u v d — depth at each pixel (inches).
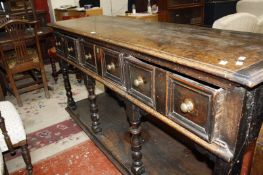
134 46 40.0
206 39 41.0
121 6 197.3
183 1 162.1
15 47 98.0
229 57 30.7
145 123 75.2
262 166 34.6
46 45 154.9
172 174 54.2
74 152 70.5
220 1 169.8
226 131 29.2
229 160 29.0
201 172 54.3
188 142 64.5
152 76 38.1
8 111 57.6
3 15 138.3
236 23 87.6
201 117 31.2
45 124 87.6
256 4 106.5
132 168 54.2
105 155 67.3
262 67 26.8
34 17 147.3
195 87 30.5
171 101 35.6
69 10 158.2
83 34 54.8
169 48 36.8
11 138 53.1
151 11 165.2
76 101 99.1
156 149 63.1
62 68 81.3
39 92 117.4
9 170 65.2
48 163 66.5
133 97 44.5
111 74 50.2
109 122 77.5
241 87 26.0
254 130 30.3
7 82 116.8
